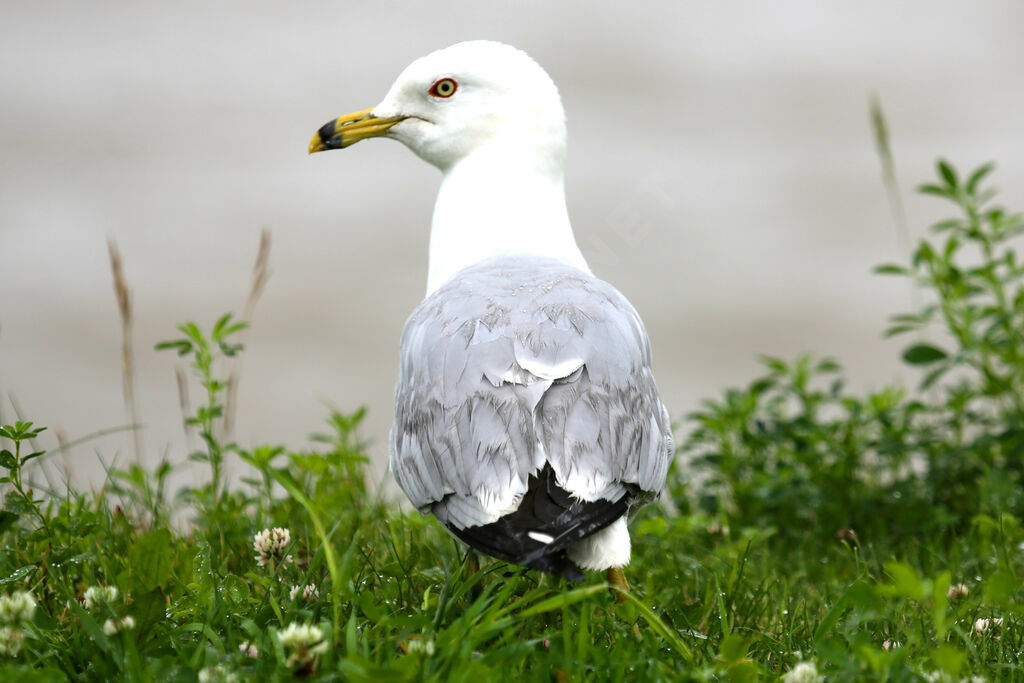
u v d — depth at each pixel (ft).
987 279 45.06
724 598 32.07
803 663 25.13
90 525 32.73
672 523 38.47
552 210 38.14
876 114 52.65
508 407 27.76
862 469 45.21
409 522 36.22
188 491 40.01
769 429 46.24
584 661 25.44
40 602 29.35
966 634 29.01
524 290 30.73
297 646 24.32
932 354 45.29
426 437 28.78
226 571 33.81
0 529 31.40
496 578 31.55
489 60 38.45
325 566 32.68
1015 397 44.65
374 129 40.01
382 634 27.73
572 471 27.07
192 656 25.50
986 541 36.58
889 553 39.06
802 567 38.19
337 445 43.52
